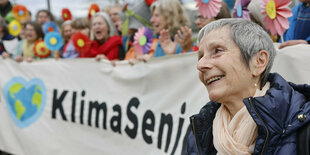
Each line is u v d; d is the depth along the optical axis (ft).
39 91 11.53
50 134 11.14
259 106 3.49
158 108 8.05
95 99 9.85
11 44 16.75
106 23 11.56
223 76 3.88
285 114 3.51
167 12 9.29
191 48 8.16
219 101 3.96
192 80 7.37
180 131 7.43
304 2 6.63
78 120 10.33
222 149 3.81
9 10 19.20
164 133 7.82
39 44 13.69
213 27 4.04
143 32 9.55
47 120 11.27
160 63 8.07
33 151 11.58
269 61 3.92
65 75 10.80
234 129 3.84
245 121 3.75
